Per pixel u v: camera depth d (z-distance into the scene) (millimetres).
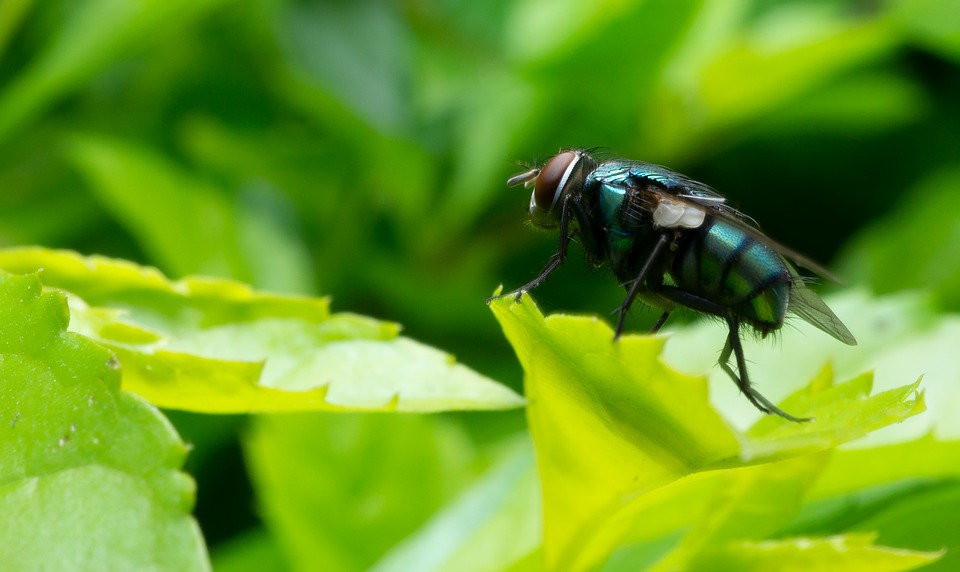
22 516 81
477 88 124
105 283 93
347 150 123
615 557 97
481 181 121
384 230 124
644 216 103
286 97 125
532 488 99
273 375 91
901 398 87
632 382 87
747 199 131
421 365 91
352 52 124
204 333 92
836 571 89
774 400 100
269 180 123
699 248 102
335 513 105
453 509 100
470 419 116
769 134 130
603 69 121
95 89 125
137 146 122
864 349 100
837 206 130
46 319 87
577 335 87
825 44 121
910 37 122
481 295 121
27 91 115
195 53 125
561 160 103
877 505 95
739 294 101
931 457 93
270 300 92
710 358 101
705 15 123
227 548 110
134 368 89
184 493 82
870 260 125
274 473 105
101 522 81
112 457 84
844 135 130
